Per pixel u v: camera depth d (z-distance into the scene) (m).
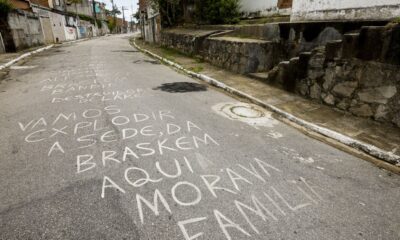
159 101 5.59
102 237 2.04
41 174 2.82
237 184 2.76
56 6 28.78
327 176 2.98
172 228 2.15
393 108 4.12
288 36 7.26
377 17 5.12
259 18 11.10
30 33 16.81
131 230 2.12
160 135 3.87
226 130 4.16
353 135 3.95
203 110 5.11
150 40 22.55
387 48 4.02
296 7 6.94
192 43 11.85
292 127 4.44
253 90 6.42
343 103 4.91
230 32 10.21
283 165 3.18
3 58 11.20
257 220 2.27
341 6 5.75
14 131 3.90
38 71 8.83
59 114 4.63
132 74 8.53
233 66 8.55
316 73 5.41
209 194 2.58
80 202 2.41
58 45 20.36
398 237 2.15
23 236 2.04
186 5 17.02
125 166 3.01
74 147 3.43
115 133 3.89
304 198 2.59
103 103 5.31
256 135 4.03
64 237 2.04
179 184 2.71
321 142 3.89
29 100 5.46
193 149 3.48
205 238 2.06
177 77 8.29
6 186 2.62
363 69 4.44
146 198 2.49
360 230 2.21
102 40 28.59
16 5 17.50
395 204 2.55
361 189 2.77
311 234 2.14
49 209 2.32
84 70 9.02
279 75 6.52
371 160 3.37
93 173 2.86
